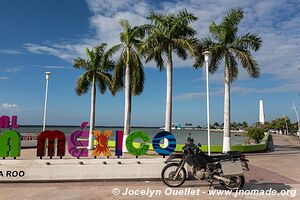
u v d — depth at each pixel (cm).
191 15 2422
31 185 1022
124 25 2706
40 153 1119
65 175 1084
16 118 1120
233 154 978
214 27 2517
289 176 1255
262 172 1366
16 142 1099
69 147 1136
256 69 2442
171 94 2430
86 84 3173
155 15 2494
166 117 2411
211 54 2450
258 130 3669
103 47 3170
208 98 1966
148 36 2486
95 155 1143
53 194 895
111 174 1100
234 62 2514
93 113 3111
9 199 837
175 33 2433
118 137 1175
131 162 1126
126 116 2673
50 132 1130
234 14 2473
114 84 2764
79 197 860
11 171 1068
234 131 12200
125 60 2711
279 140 5331
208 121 1955
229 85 2494
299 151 2820
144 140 1159
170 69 2444
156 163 1126
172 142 1181
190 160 966
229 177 949
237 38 2492
